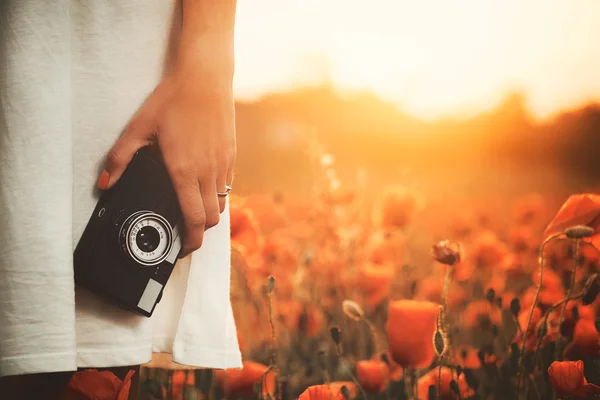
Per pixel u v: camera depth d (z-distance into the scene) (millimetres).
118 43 1008
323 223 2889
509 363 1558
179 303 1090
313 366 2018
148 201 979
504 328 2104
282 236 3035
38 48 950
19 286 908
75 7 998
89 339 981
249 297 2248
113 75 1003
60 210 933
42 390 1037
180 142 971
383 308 2326
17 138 932
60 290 916
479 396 1452
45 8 958
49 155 936
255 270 2248
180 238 998
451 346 1873
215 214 1000
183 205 976
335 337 1538
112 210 971
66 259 927
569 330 1638
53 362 901
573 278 1468
